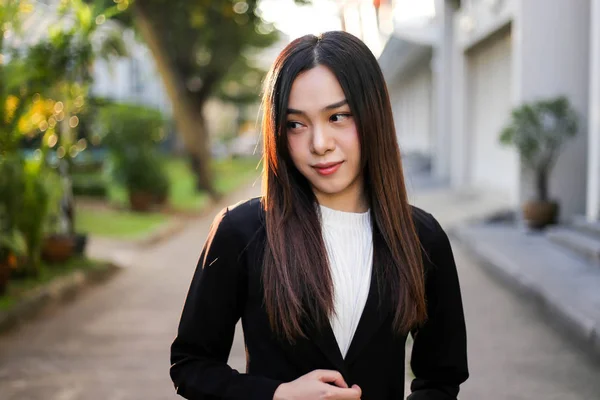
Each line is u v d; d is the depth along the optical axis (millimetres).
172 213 15547
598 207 8727
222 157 42719
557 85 10555
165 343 5516
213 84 20125
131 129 14891
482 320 5875
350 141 1403
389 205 1442
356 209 1500
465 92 16109
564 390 4234
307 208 1438
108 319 6348
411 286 1415
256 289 1399
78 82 7918
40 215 7176
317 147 1376
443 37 18688
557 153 10328
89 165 19688
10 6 6957
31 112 7438
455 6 18422
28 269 7332
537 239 9422
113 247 10586
